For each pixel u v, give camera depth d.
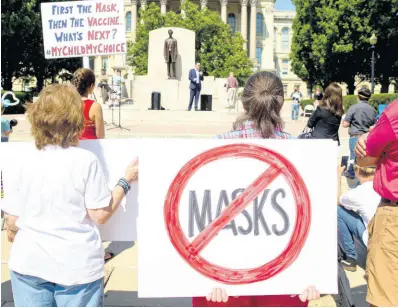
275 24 107.88
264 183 3.03
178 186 3.02
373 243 3.20
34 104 2.89
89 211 2.85
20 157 2.91
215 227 3.02
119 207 3.30
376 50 44.41
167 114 27.09
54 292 2.84
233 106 29.70
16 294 2.83
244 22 91.31
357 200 4.46
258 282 3.04
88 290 2.84
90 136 5.29
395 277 3.08
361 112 9.20
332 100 7.55
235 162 3.03
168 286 3.03
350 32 43.97
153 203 3.02
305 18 52.09
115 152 3.37
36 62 44.25
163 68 33.06
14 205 2.92
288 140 3.03
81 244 2.80
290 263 3.04
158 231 3.02
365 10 42.19
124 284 4.84
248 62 69.50
